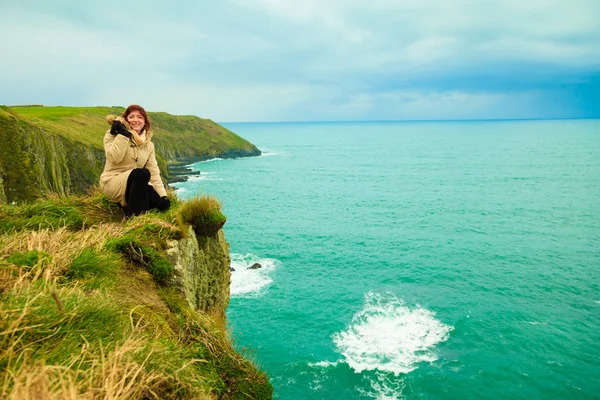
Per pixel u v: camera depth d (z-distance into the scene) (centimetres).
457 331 2692
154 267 514
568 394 2106
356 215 6184
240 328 2734
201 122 14862
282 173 11131
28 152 3416
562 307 3053
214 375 407
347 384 2170
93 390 239
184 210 692
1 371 243
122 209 675
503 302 3134
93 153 5769
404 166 13288
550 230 5247
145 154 664
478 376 2230
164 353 316
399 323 2798
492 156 16250
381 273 3744
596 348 2502
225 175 10456
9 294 310
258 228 5325
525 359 2381
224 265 831
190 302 545
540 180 9738
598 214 6109
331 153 18862
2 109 3562
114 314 342
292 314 2925
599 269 3844
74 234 538
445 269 3853
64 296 328
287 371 2280
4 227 546
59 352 270
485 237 4947
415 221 5791
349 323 2800
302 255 4253
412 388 2133
